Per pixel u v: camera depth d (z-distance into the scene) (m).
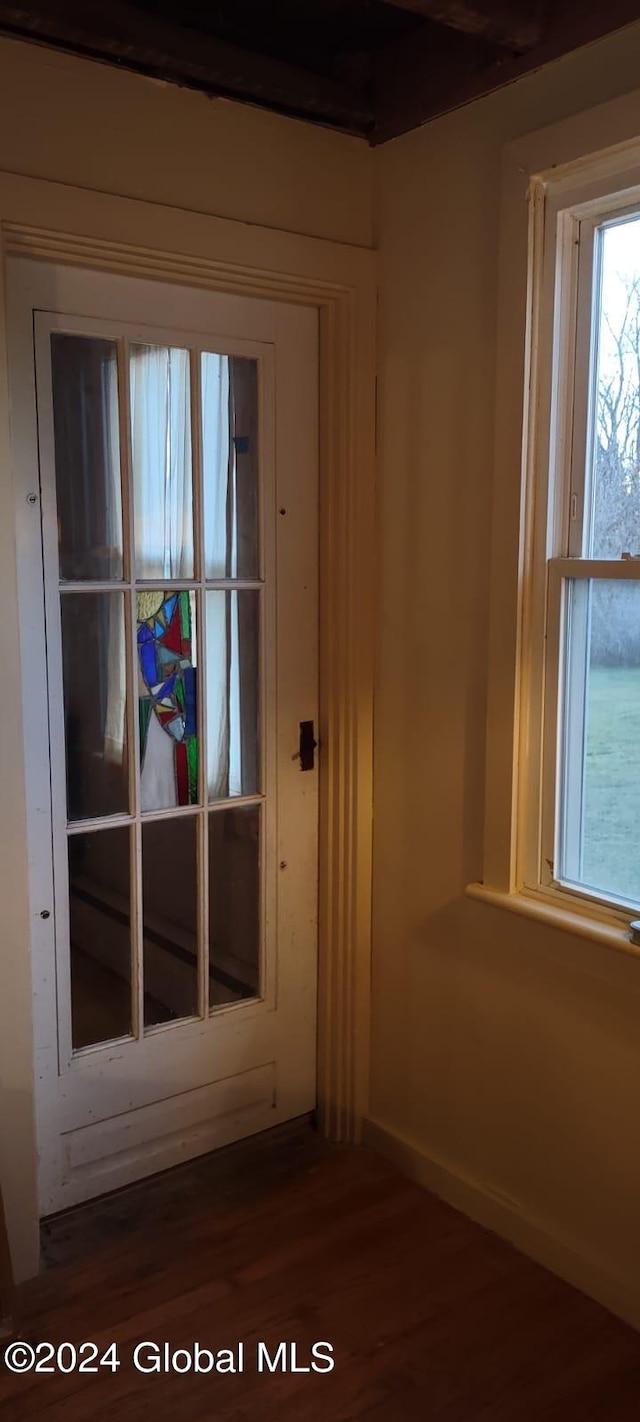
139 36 1.86
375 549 2.35
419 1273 2.07
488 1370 1.83
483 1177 2.23
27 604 2.02
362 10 2.00
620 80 1.74
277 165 2.14
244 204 2.11
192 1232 2.20
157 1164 2.37
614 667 1.91
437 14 1.71
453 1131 2.30
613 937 1.85
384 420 2.29
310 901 2.54
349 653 2.37
